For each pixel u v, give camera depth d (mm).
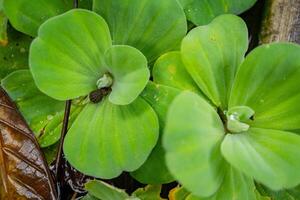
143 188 504
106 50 475
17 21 507
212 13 528
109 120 478
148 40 487
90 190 494
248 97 472
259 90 469
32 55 463
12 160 517
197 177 437
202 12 525
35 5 505
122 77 474
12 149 518
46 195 519
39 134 520
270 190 491
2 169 517
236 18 480
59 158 521
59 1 510
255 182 495
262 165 444
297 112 466
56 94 474
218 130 461
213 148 453
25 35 534
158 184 499
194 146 440
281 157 451
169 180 491
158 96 479
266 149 458
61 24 461
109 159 472
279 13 541
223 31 476
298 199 488
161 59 481
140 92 460
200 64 471
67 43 469
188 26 536
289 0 538
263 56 460
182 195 486
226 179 465
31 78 519
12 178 517
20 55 537
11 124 520
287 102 467
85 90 483
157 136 468
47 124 520
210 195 445
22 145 518
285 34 541
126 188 532
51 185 519
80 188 526
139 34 486
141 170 491
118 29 486
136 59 463
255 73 465
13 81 518
